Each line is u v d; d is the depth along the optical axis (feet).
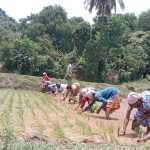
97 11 160.86
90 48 165.27
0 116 43.73
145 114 38.83
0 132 31.17
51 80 115.85
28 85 113.39
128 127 44.73
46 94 90.58
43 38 206.18
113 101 52.65
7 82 112.98
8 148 23.22
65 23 216.95
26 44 174.40
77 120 45.44
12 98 72.95
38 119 45.68
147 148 29.01
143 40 190.08
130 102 38.88
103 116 55.36
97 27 184.03
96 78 167.02
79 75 166.91
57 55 186.09
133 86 153.99
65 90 79.97
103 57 169.48
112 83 168.86
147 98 38.52
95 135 37.73
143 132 39.01
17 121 41.63
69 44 204.13
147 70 183.01
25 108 57.82
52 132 37.22
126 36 196.03
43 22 232.94
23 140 30.78
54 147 26.61
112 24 175.42
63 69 173.17
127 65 174.60
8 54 172.76
